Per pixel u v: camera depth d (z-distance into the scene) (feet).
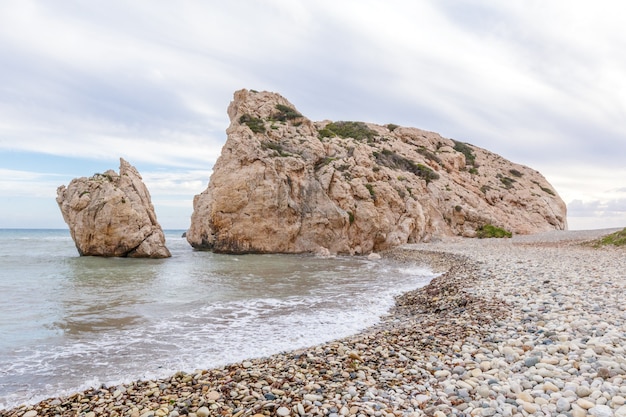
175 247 170.91
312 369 27.63
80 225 116.98
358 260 120.26
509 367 24.89
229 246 138.31
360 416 19.76
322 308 52.85
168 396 24.64
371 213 146.72
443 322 39.19
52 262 104.47
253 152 139.95
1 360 32.81
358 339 35.45
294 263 108.88
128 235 116.47
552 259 84.17
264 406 21.65
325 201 143.84
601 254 93.25
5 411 23.85
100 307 51.98
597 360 24.02
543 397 20.21
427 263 107.14
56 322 44.50
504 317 37.63
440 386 23.35
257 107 180.04
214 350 35.45
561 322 33.45
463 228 184.34
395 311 51.57
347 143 180.24
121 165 128.98
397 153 212.23
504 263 79.05
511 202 218.38
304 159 154.51
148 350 35.47
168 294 61.16
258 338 39.17
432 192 188.44
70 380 28.78
